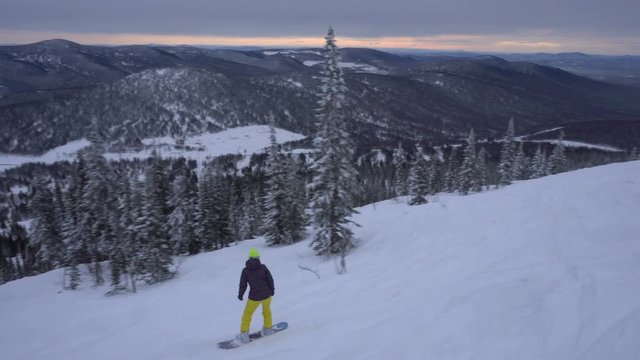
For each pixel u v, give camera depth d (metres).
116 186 43.47
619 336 5.96
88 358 11.71
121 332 14.07
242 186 72.81
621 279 7.89
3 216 138.00
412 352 7.23
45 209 48.03
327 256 21.80
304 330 9.80
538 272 9.52
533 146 196.50
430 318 8.51
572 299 7.57
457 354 6.79
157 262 29.55
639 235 10.63
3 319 21.11
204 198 45.22
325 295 12.71
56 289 35.72
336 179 22.73
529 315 7.51
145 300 19.78
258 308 13.12
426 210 22.97
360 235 23.03
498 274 10.17
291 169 34.84
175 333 12.60
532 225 14.12
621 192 15.85
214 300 16.72
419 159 49.12
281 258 25.03
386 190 92.25
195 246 45.91
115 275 30.78
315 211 22.97
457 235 15.73
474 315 8.06
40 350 14.27
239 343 9.79
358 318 9.74
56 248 48.44
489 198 21.03
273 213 33.97
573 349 6.07
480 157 66.06
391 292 11.28
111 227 39.06
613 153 183.12
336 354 7.92
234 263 27.77
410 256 14.90
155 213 32.38
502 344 6.77
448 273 11.59
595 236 11.23
